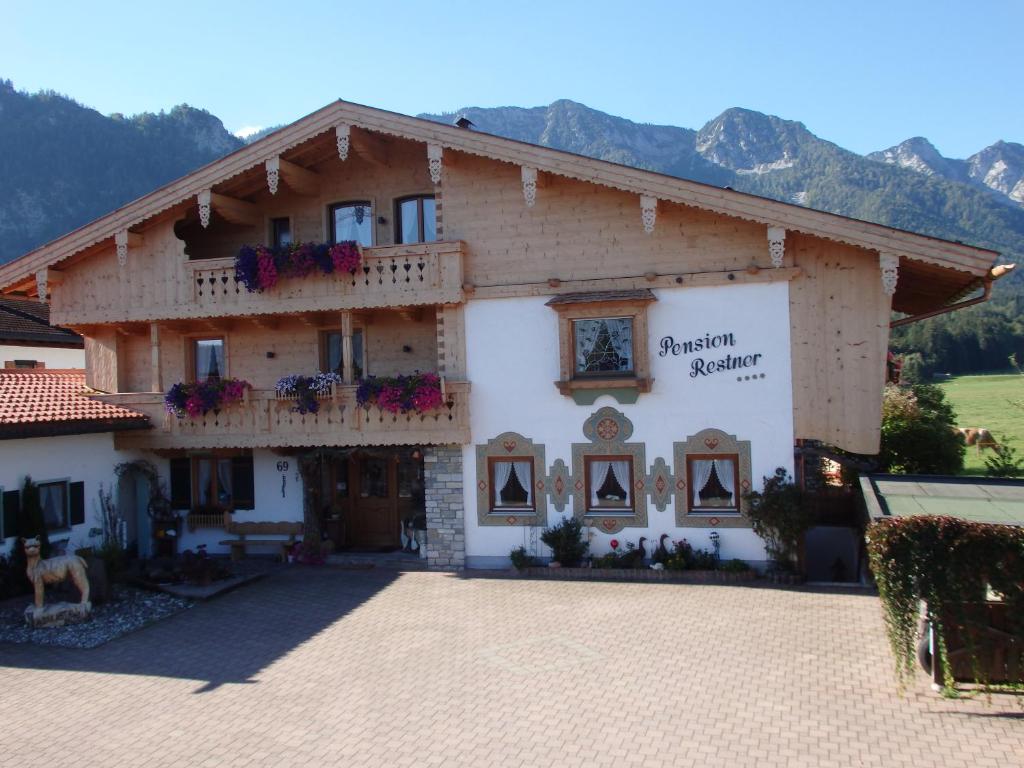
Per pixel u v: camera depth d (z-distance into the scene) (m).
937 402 25.42
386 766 8.64
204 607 15.52
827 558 18.36
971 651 9.52
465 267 17.75
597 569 16.86
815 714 9.59
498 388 17.69
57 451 17.58
